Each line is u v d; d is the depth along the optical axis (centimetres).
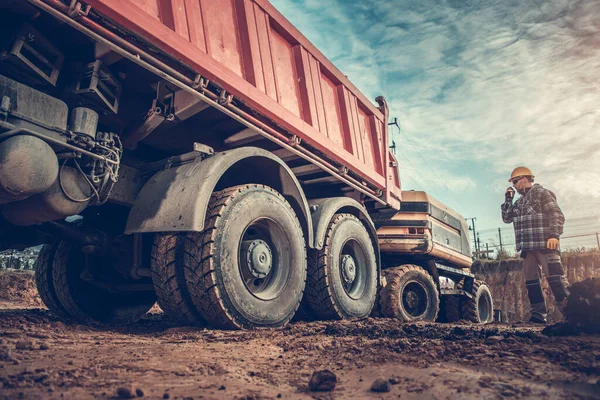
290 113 492
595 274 2377
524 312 2338
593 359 228
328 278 511
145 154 460
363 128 672
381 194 695
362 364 238
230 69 415
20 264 1443
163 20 353
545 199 534
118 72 362
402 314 689
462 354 250
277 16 502
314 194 646
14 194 294
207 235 371
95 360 238
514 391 177
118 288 491
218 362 245
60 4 277
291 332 365
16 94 292
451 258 861
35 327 350
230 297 373
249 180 487
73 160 342
